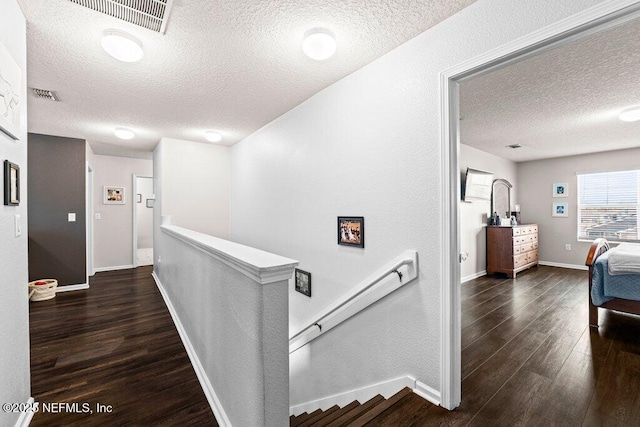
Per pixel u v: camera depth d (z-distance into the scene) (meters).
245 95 2.64
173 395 1.78
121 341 2.52
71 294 3.93
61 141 4.11
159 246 4.32
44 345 2.44
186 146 4.34
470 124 3.53
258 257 1.20
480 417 1.53
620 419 1.52
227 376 1.45
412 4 1.49
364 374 2.12
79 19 1.58
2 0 1.28
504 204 5.78
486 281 4.65
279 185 3.24
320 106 2.55
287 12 1.55
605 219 5.22
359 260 2.17
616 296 2.64
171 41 1.79
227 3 1.48
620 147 4.81
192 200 4.38
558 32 1.20
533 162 6.03
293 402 3.03
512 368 2.04
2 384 1.29
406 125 1.81
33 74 2.20
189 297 2.30
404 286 1.81
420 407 1.60
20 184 1.50
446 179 1.58
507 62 1.41
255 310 1.09
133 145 4.68
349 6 1.50
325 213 2.52
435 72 1.64
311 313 2.72
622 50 1.90
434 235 1.65
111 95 2.62
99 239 5.47
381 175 1.98
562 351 2.29
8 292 1.35
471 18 1.48
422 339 1.71
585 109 3.02
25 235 1.59
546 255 5.89
